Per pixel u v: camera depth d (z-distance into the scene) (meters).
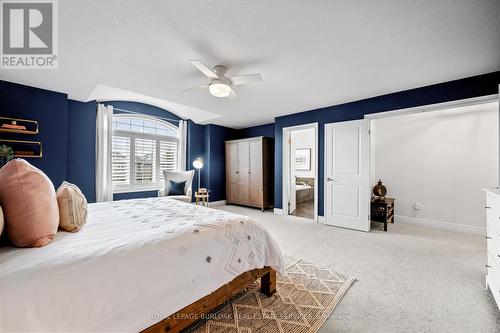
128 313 0.98
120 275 1.00
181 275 1.19
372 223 4.16
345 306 1.63
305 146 7.05
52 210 1.17
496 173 3.38
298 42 2.03
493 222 1.69
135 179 4.82
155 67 2.54
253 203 5.48
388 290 1.84
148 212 1.95
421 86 3.08
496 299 1.58
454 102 2.86
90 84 3.03
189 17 1.70
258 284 1.95
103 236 1.29
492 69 2.55
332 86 3.10
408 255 2.58
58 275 0.87
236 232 1.58
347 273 2.13
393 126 4.32
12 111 2.93
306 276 2.07
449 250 2.73
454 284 1.93
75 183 3.79
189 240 1.31
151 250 1.14
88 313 0.88
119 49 2.15
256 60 2.36
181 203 2.43
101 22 1.75
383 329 1.40
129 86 3.15
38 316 0.79
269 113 4.73
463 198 3.61
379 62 2.40
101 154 4.10
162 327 1.12
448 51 2.17
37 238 1.07
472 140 3.57
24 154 2.97
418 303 1.66
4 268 0.86
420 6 1.57
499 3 1.52
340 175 3.90
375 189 4.03
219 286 1.36
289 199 4.97
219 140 6.15
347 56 2.28
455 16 1.66
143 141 4.96
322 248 2.81
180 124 5.51
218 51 2.19
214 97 3.62
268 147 5.50
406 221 4.17
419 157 4.04
